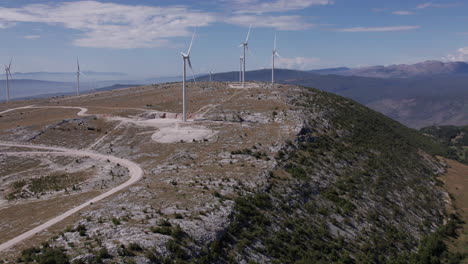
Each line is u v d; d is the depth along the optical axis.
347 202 85.06
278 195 75.81
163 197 68.38
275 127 122.31
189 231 54.66
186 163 95.38
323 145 112.75
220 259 52.53
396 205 94.44
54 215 63.28
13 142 127.44
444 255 78.88
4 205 75.56
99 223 56.09
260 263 55.28
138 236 50.66
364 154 118.38
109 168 99.88
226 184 76.44
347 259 64.75
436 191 116.38
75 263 42.94
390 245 75.69
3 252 47.66
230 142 111.19
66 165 106.31
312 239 67.44
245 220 63.62
